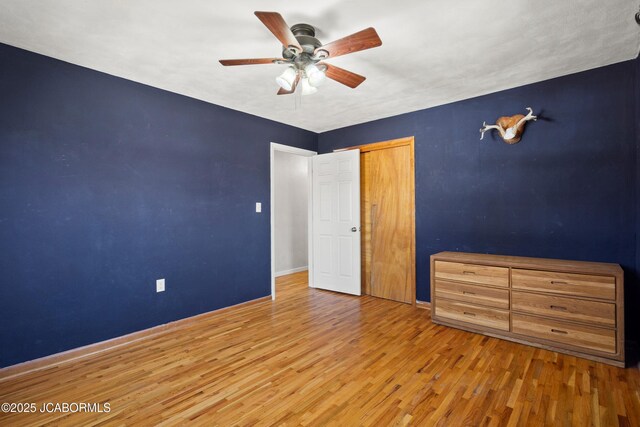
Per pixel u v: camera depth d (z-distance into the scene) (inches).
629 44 91.0
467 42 88.9
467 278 116.7
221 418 70.2
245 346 106.7
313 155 187.0
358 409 72.9
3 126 89.1
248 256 152.4
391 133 157.9
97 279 105.8
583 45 91.4
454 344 106.1
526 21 79.1
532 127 118.4
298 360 96.3
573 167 110.9
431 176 144.3
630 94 101.2
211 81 114.9
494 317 110.9
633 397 75.9
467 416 70.1
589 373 86.5
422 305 146.3
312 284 185.9
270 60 80.4
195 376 87.8
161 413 72.2
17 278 91.0
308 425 67.8
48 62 96.3
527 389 79.7
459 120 135.9
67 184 100.0
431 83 117.4
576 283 95.4
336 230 175.0
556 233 114.3
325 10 74.2
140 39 86.7
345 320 130.6
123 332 111.3
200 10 73.9
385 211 162.7
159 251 121.2
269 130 162.7
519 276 105.3
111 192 109.2
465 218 134.7
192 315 130.8
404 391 79.7
